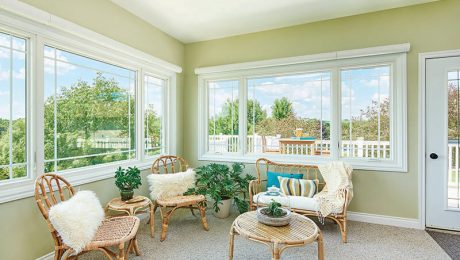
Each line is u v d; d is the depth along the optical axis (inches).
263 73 135.3
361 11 113.3
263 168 134.2
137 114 122.0
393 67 112.2
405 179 108.9
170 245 93.3
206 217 122.8
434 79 104.8
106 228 73.8
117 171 97.3
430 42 104.9
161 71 134.9
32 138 77.6
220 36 143.4
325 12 114.3
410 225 108.0
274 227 74.0
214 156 146.8
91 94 99.8
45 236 79.4
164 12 114.1
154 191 107.1
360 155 119.3
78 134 94.4
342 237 95.6
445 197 104.0
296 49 127.6
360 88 119.2
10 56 73.0
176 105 147.8
